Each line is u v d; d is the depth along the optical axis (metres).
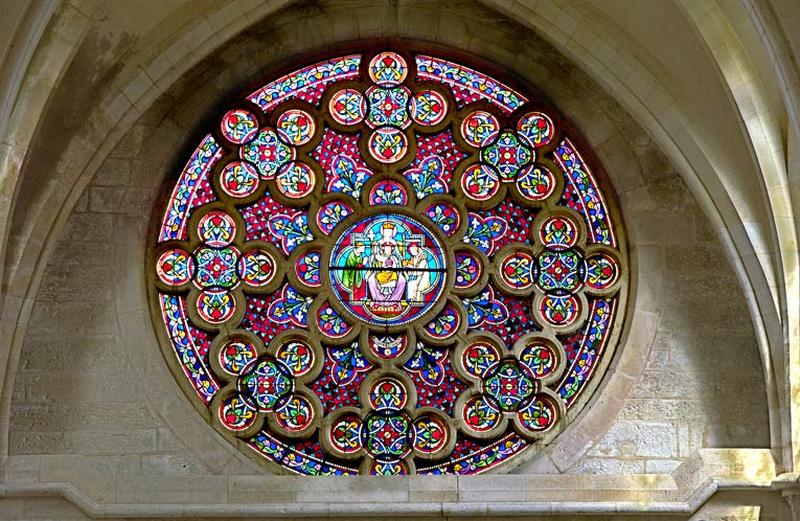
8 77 20.62
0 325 22.41
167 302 23.98
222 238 24.36
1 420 22.41
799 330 22.80
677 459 23.33
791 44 20.02
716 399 23.56
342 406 23.72
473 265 24.53
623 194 24.62
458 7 25.30
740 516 22.47
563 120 25.19
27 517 21.98
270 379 23.73
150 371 23.28
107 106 22.98
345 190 24.86
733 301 23.97
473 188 24.88
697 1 21.86
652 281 24.16
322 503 22.47
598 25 23.59
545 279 24.45
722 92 22.92
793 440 22.62
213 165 24.69
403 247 24.56
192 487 22.52
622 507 22.45
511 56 25.30
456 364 23.94
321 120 25.06
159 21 22.81
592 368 24.08
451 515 22.42
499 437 23.67
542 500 22.69
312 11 25.17
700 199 23.89
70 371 23.09
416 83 25.38
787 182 22.56
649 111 23.77
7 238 22.22
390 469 23.41
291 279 24.23
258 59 25.02
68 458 22.42
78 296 23.44
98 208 23.91
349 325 24.09
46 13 20.66
